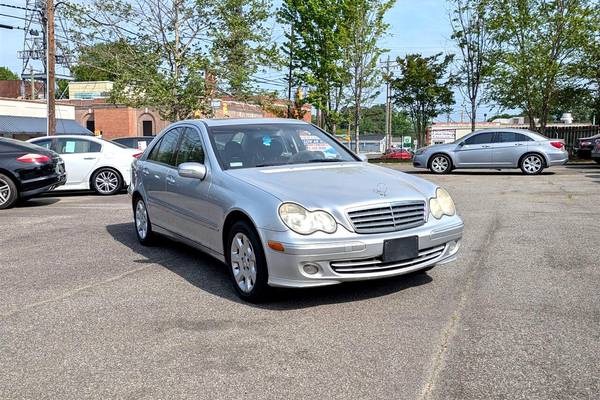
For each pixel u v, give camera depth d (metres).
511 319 4.28
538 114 26.69
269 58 24.02
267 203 4.67
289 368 3.56
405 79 36.31
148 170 7.04
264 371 3.53
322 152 6.13
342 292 5.06
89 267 6.28
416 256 4.72
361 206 4.57
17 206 11.73
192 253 6.96
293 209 4.54
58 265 6.40
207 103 24.11
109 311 4.74
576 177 15.92
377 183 5.02
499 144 17.83
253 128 6.18
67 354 3.88
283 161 5.80
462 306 4.61
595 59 24.34
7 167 11.09
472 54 25.78
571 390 3.18
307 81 24.88
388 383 3.33
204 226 5.60
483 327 4.13
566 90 25.70
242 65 23.59
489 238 7.30
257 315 4.55
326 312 4.55
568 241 6.97
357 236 4.49
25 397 3.29
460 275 5.52
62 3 22.89
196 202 5.71
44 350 3.95
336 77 24.81
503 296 4.84
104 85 52.72
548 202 10.62
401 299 4.82
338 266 4.48
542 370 3.43
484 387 3.24
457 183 14.89
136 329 4.31
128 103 24.20
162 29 23.11
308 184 4.93
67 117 45.12
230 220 5.14
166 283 5.57
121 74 23.16
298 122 6.58
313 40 24.77
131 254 6.92
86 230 8.61
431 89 35.56
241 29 22.62
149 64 23.20
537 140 17.52
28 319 4.59
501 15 24.64
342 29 23.86
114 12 22.67
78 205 11.80
